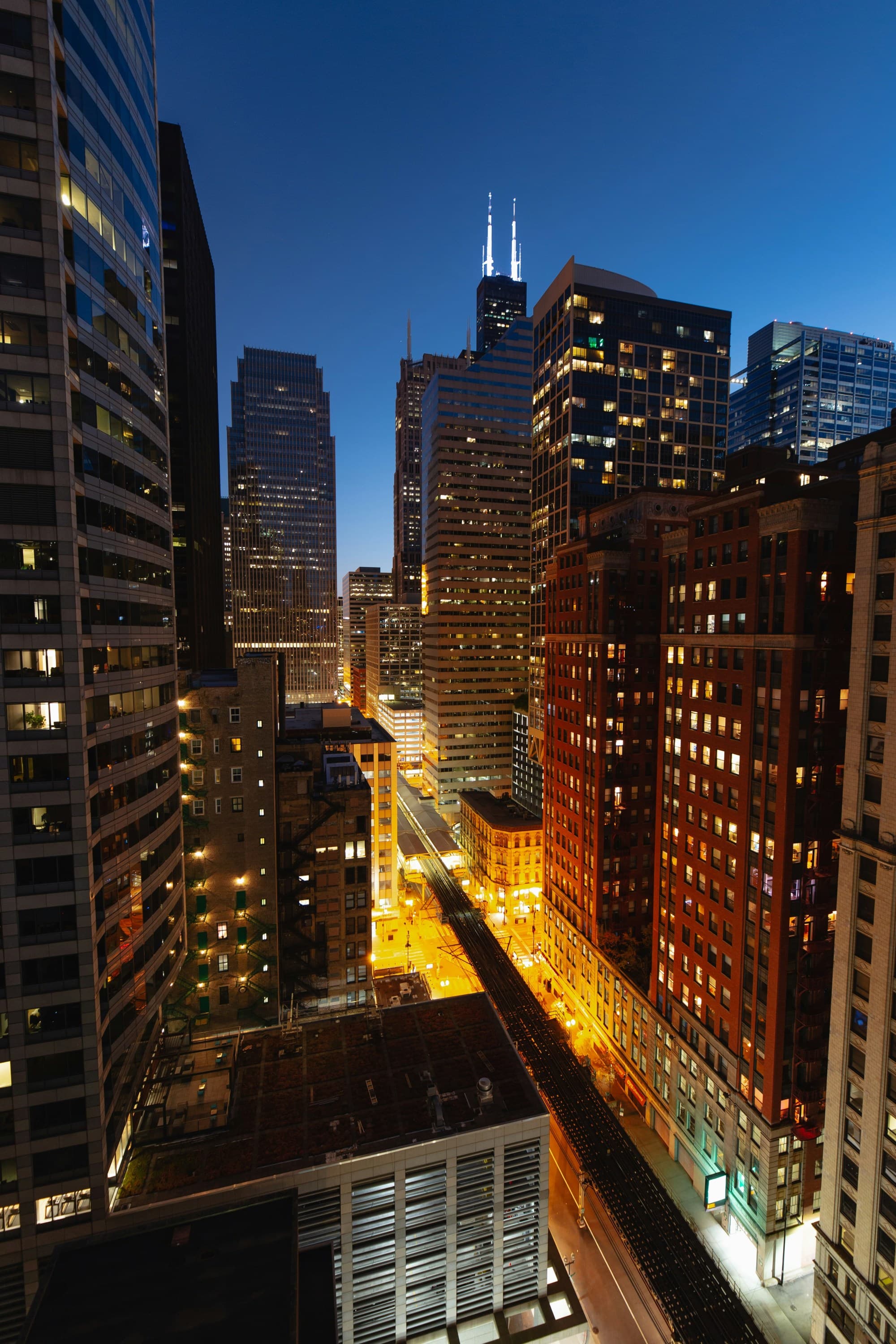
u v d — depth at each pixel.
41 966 33.53
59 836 33.53
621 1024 68.88
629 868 75.88
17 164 31.59
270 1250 30.42
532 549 136.12
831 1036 39.53
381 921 105.19
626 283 119.81
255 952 60.84
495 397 169.38
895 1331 34.22
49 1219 34.00
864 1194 36.69
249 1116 41.03
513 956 99.38
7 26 31.09
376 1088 43.72
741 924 48.59
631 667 73.62
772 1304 44.62
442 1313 40.91
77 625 33.47
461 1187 40.38
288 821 62.25
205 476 122.88
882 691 35.59
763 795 46.50
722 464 125.31
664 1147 59.31
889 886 34.97
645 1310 44.91
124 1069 38.03
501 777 171.25
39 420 32.56
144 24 45.19
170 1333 25.98
